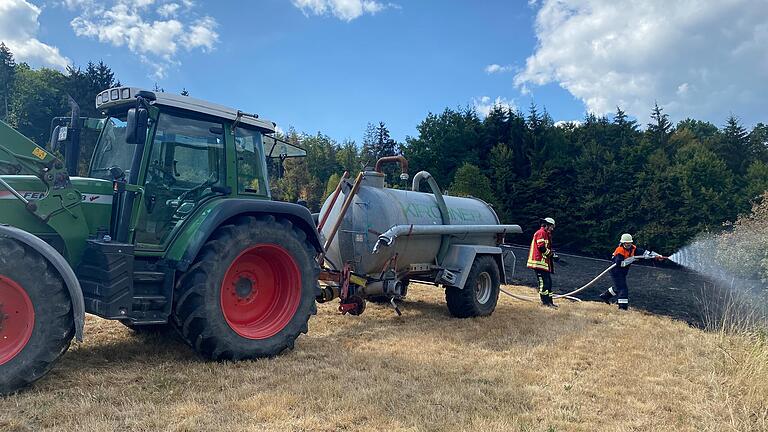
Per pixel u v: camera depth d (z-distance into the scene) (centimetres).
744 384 480
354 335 630
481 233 885
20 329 388
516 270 1588
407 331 668
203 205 509
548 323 761
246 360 498
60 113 3988
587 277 1531
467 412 389
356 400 398
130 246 446
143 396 391
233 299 520
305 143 5809
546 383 474
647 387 475
